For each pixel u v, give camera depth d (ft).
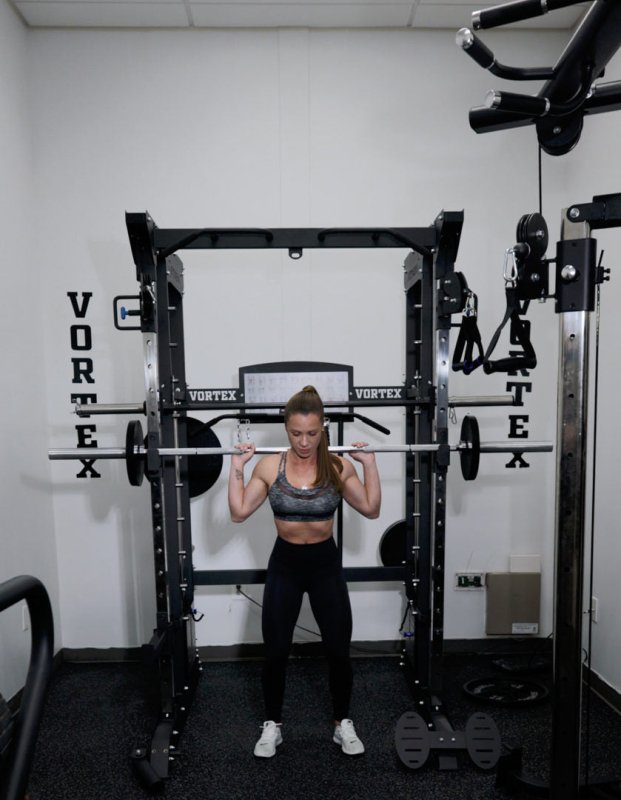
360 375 8.55
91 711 7.32
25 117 7.88
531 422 8.74
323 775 6.08
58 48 8.05
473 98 8.34
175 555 6.87
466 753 6.34
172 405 6.69
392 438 8.63
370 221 8.39
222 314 8.43
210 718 7.14
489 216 8.48
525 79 3.78
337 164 8.32
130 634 8.74
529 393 8.70
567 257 4.35
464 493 8.77
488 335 8.62
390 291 8.48
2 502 7.03
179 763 6.29
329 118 8.27
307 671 8.29
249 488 6.52
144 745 6.50
